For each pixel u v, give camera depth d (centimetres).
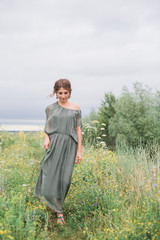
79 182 417
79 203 364
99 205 350
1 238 221
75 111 360
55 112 354
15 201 281
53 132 352
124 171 425
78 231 313
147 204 294
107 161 482
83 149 671
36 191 349
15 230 246
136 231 263
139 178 368
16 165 534
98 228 306
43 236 265
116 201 337
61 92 350
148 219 274
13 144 889
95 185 390
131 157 491
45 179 341
